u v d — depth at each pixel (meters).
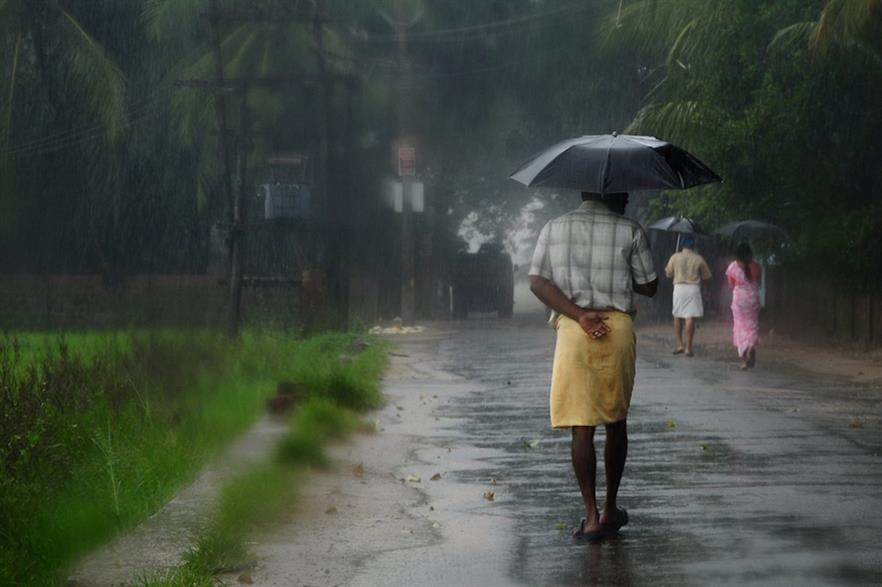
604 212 16.45
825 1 50.03
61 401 22.66
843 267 51.34
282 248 63.81
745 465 21.30
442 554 14.95
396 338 62.09
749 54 53.44
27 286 80.56
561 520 17.02
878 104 49.94
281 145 78.06
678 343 48.94
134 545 14.47
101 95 79.38
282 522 16.66
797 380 37.31
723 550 15.01
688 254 48.44
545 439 24.97
